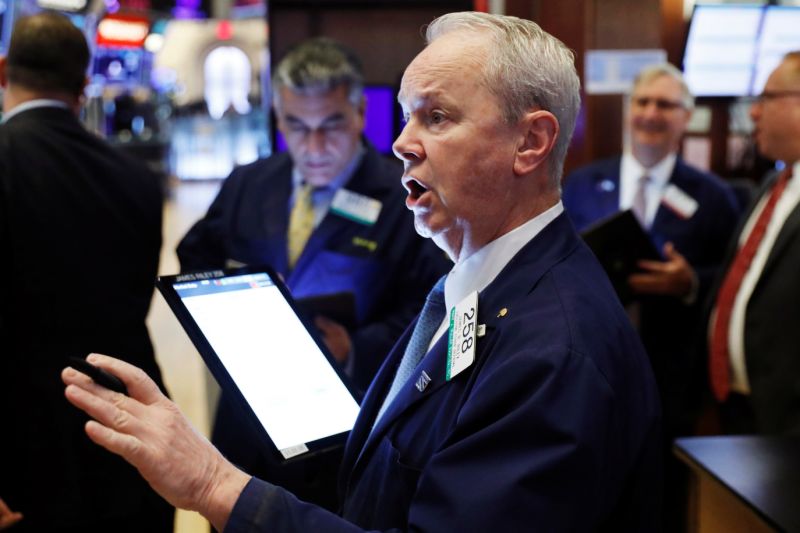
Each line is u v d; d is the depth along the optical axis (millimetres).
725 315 2555
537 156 1061
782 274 2359
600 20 3047
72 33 1991
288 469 1349
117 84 11438
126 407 949
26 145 1875
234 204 2189
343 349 1867
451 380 1050
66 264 1880
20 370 1847
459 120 1043
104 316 1932
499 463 925
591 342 982
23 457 1845
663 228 2902
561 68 1068
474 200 1062
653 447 1050
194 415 4082
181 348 5438
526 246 1086
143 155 12438
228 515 953
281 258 2113
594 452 925
